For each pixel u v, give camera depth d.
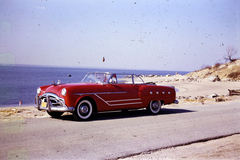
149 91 8.37
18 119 6.88
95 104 7.26
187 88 32.97
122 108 7.74
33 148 4.12
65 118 7.25
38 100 7.27
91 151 4.08
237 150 4.44
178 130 5.88
